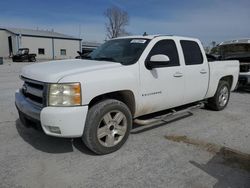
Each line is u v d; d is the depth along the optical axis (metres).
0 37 54.69
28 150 4.01
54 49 55.00
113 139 3.96
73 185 3.09
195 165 3.62
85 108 3.53
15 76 14.96
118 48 4.80
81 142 4.35
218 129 5.18
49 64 4.29
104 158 3.79
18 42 50.44
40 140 4.40
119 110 3.96
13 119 5.53
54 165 3.56
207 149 4.16
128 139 4.52
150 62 4.27
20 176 3.26
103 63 4.18
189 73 5.18
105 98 3.99
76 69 3.75
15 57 35.94
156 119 4.72
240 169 3.52
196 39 5.61
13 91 9.09
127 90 4.06
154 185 3.12
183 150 4.11
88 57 5.07
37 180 3.18
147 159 3.78
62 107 3.43
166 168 3.53
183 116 6.05
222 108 6.66
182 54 5.09
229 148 4.21
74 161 3.68
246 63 9.32
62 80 3.44
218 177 3.31
